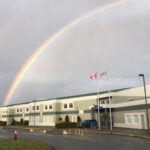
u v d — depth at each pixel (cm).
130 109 3656
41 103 6112
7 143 1750
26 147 1522
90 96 4975
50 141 2152
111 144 1833
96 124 4512
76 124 4681
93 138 2395
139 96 3459
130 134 2575
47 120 5831
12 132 3831
